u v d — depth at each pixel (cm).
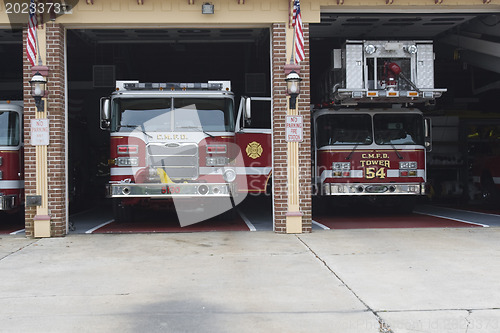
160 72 1858
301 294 545
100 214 1373
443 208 1462
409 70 1075
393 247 801
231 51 1689
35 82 903
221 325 452
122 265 694
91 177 1638
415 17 1125
